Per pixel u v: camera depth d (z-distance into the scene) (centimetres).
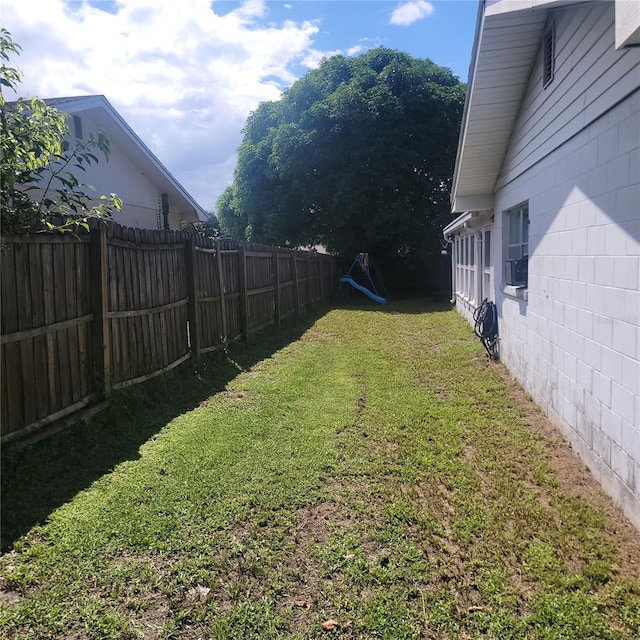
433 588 238
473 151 674
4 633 202
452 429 451
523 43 497
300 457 383
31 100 362
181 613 218
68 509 294
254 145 2183
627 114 304
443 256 2141
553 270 462
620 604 229
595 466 361
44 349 365
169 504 306
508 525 294
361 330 1071
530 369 555
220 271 746
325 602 228
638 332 292
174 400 527
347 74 2136
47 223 355
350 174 1903
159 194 1323
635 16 249
